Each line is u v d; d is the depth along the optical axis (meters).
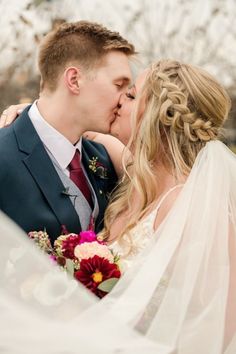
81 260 2.33
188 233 2.25
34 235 2.59
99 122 3.04
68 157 3.00
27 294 1.76
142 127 2.64
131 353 1.84
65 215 2.89
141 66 3.16
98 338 1.76
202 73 2.68
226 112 2.71
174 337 2.03
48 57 3.08
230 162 2.50
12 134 2.93
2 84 5.33
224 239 2.26
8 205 2.81
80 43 3.01
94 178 3.16
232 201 2.44
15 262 1.74
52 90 3.04
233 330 2.21
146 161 2.60
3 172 2.82
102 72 3.01
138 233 2.48
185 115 2.57
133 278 2.18
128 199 2.73
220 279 2.20
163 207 2.48
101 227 3.08
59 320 1.78
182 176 2.55
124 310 2.01
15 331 1.60
